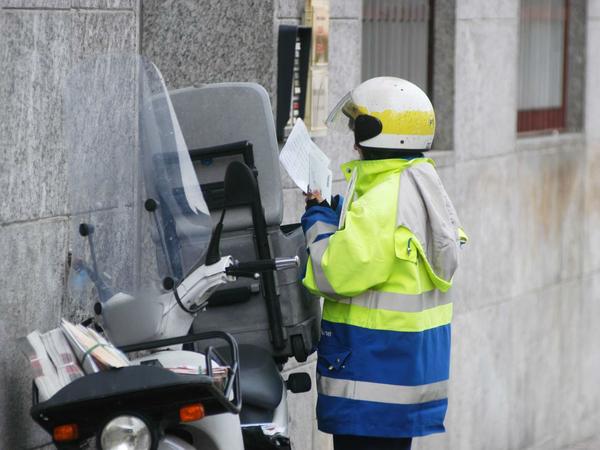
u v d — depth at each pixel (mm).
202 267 15180
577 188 36781
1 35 16047
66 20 17406
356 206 17672
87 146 15031
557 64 36688
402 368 17797
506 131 32812
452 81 30422
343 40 26016
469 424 31859
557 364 36312
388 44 29172
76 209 15008
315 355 25125
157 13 20891
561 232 36000
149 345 14766
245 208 17625
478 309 31953
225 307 17984
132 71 15078
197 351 17812
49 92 17016
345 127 19016
